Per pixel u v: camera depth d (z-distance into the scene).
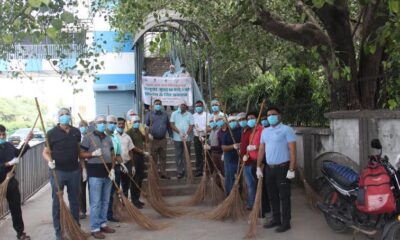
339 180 6.09
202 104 10.50
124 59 17.88
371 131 6.86
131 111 9.10
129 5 8.42
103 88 17.83
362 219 5.74
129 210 6.91
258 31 10.84
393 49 7.09
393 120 6.38
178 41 16.47
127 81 17.95
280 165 6.54
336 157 8.19
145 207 8.72
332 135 8.35
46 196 10.45
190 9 10.75
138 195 8.62
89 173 6.68
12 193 6.38
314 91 10.00
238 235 6.50
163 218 7.72
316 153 9.12
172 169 11.11
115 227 7.20
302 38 8.30
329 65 7.75
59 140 6.22
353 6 9.69
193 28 12.28
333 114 8.07
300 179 10.04
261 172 6.75
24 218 8.05
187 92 12.62
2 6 5.84
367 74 7.83
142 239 6.46
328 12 7.61
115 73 17.94
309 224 6.89
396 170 5.44
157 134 10.15
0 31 5.85
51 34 5.07
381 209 5.16
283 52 11.81
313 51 7.75
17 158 6.41
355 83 7.85
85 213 8.02
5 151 6.41
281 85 11.58
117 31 16.33
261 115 7.52
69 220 6.18
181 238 6.45
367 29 7.56
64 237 6.18
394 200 5.18
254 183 7.58
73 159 6.31
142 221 6.90
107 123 7.54
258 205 6.55
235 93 15.00
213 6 10.77
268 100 12.13
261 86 12.44
